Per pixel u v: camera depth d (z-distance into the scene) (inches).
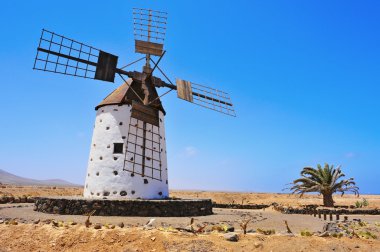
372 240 435.5
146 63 861.2
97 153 800.9
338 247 391.9
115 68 818.8
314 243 401.4
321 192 1248.8
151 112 815.1
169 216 673.6
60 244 420.2
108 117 818.8
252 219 711.1
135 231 433.7
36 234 442.3
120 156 781.3
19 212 683.4
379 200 1669.5
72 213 650.8
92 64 813.2
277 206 1213.7
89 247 411.2
